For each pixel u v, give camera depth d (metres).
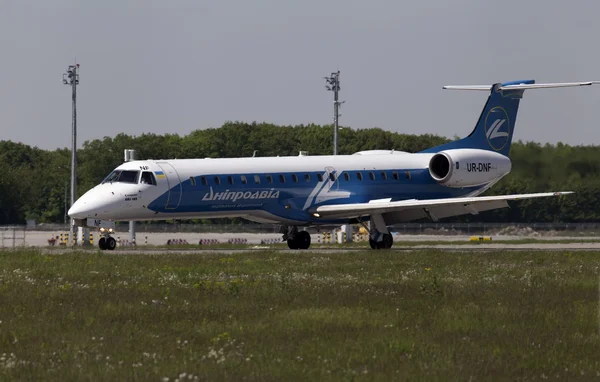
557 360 47.97
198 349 49.81
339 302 67.31
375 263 101.25
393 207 130.62
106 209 120.00
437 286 74.31
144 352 48.81
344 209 131.38
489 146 149.50
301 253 118.12
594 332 56.34
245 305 65.25
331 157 138.50
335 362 46.38
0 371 43.97
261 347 50.16
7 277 82.94
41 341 51.81
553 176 198.62
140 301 67.31
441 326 57.66
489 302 68.75
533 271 93.25
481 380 43.56
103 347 50.09
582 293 74.88
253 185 128.38
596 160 197.50
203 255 111.94
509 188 196.75
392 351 49.09
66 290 73.50
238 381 42.53
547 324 58.88
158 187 122.12
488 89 149.62
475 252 121.62
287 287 74.81
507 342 52.75
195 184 124.31
